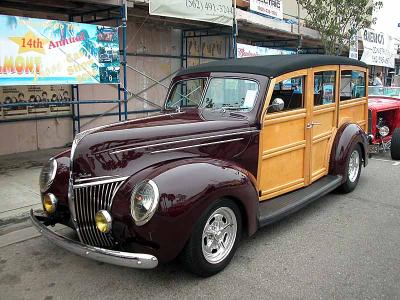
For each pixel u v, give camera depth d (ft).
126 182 11.33
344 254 13.93
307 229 16.14
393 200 20.01
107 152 11.75
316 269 12.85
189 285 11.87
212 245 12.24
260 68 15.06
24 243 14.92
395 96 33.27
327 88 18.58
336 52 51.75
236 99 15.33
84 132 12.49
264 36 47.14
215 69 16.34
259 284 11.94
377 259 13.57
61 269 12.98
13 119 28.40
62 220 12.96
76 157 11.76
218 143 13.38
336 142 19.34
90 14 29.60
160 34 37.68
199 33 41.34
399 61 78.64
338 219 17.28
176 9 28.66
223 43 45.32
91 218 11.61
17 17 20.16
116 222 11.06
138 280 12.20
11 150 28.55
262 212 14.28
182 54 40.01
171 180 10.96
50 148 30.55
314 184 18.07
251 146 14.32
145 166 11.77
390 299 11.18
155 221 10.54
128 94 35.50
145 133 12.28
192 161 12.09
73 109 31.63
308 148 17.21
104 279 12.32
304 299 11.17
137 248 10.85
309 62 16.63
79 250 11.02
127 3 26.96
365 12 51.90
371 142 27.91
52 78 21.86
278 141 15.69
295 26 45.70
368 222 16.98
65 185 12.69
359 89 22.24
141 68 36.37
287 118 15.81
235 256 13.69
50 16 29.14
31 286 11.98
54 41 21.71
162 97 38.73
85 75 23.30
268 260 13.43
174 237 10.82
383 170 26.53
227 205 12.23
